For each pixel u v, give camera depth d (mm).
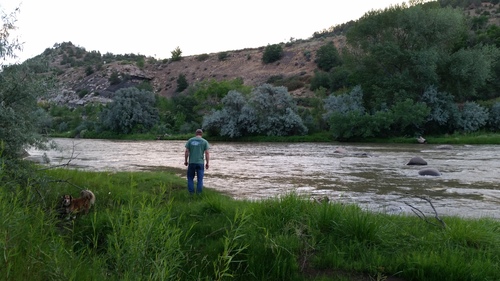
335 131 46469
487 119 45656
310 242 5652
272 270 4953
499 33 64938
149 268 3371
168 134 63406
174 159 26359
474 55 46625
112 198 8242
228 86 73875
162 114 72062
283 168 20969
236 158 27234
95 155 29766
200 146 10703
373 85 48812
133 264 3314
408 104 43781
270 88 53062
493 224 6895
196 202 8688
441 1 118812
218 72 116438
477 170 19656
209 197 9180
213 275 4746
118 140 58250
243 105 54219
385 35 49844
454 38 49062
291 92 80688
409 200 11938
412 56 46531
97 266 3822
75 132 71062
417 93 48031
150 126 67625
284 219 6336
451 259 4969
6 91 7117
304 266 5176
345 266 5125
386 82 47812
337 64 89000
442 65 47062
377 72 50938
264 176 17719
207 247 5512
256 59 115938
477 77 46312
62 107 92500
